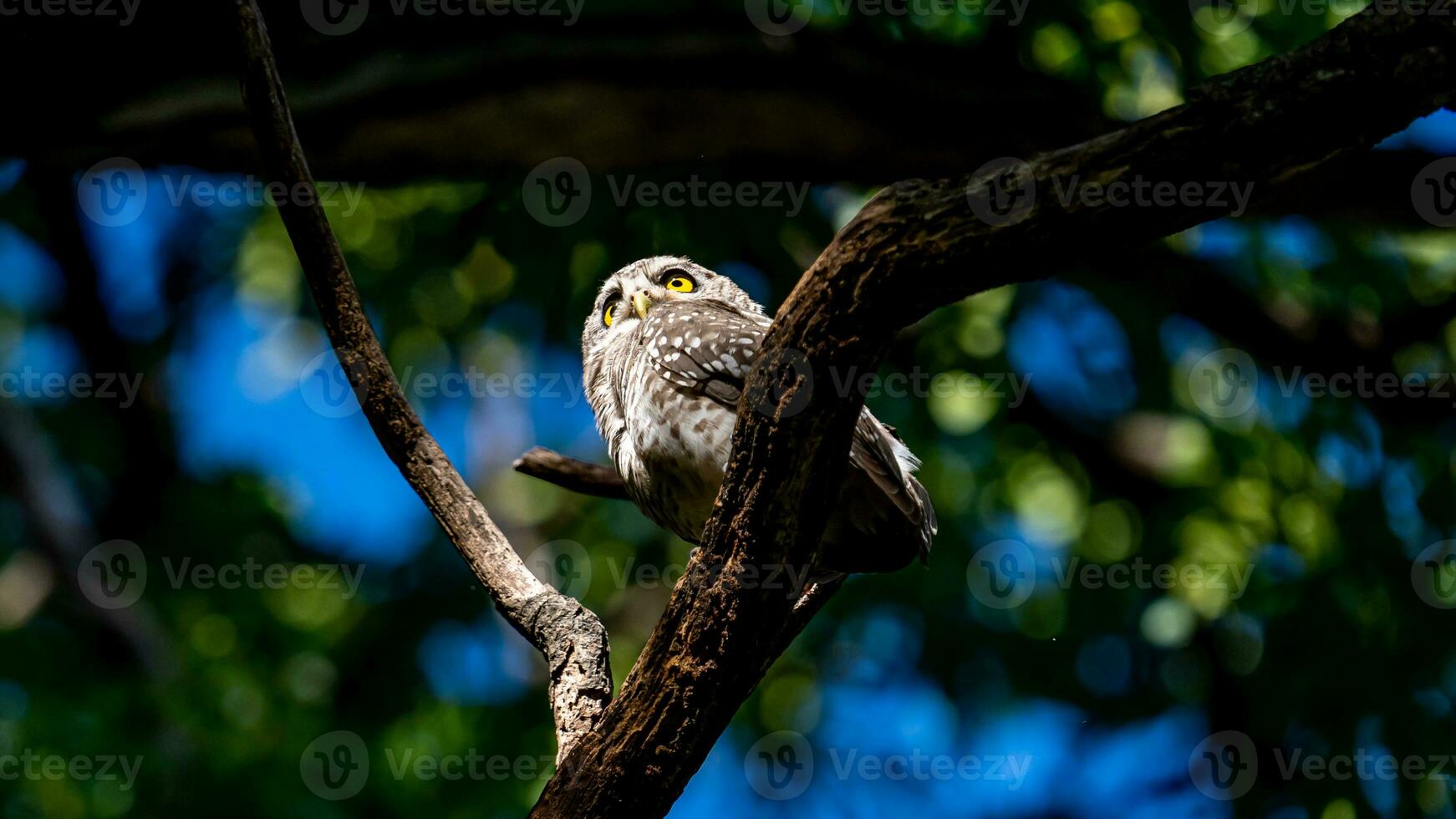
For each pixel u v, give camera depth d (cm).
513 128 1030
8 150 944
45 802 1204
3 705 1316
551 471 787
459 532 629
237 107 939
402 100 998
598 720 577
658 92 1030
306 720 1392
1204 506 1341
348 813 1330
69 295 1560
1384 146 1106
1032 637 1405
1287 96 419
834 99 1054
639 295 897
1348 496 1292
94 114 927
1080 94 1103
